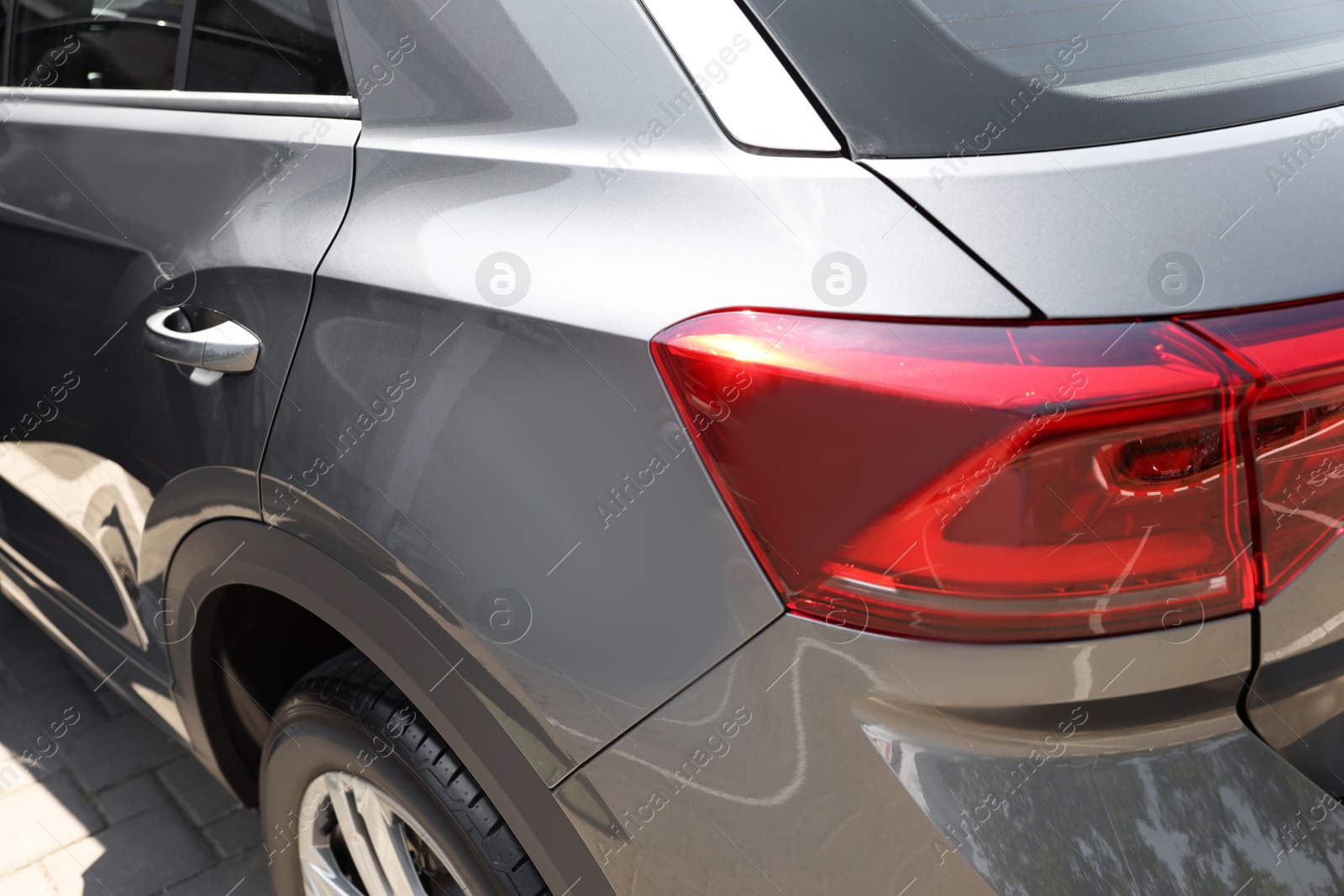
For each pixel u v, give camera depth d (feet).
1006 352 2.95
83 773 7.72
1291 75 3.97
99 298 5.42
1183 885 3.09
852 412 3.00
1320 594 3.26
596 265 3.53
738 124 3.55
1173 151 3.45
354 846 4.83
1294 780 3.31
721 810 3.38
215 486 4.77
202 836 7.20
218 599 5.24
